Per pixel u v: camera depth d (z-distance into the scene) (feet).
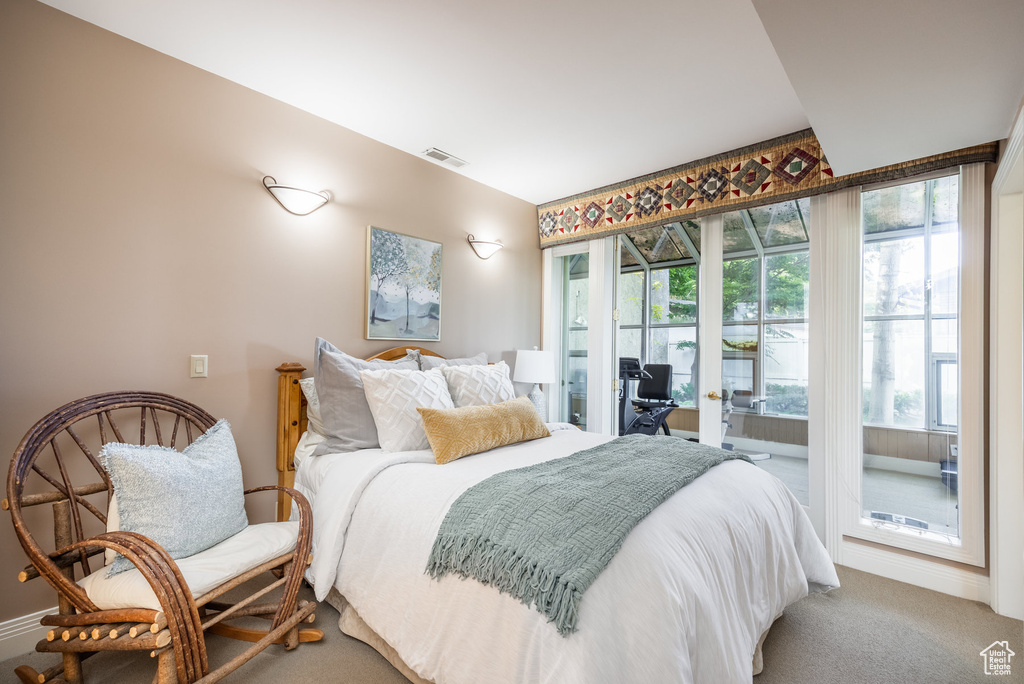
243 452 7.86
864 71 5.32
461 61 7.04
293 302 8.48
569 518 4.58
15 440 5.81
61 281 6.13
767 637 6.32
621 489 5.17
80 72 6.28
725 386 10.41
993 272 7.26
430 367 9.55
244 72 7.47
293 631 5.83
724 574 4.81
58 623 4.88
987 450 7.43
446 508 5.33
